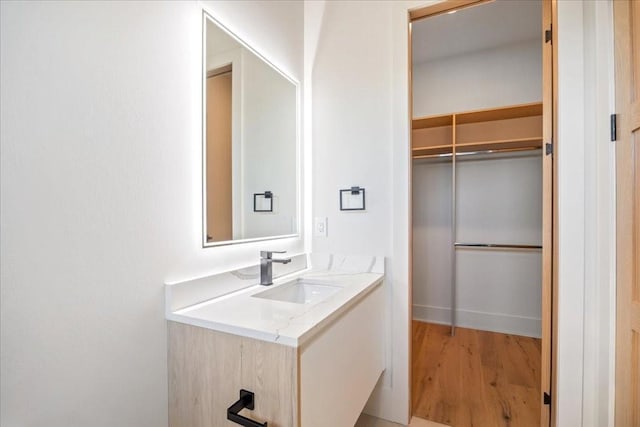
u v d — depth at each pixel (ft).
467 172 9.89
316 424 3.10
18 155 2.27
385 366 5.65
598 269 4.10
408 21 5.56
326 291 5.03
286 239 5.72
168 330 3.40
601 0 3.97
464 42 8.87
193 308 3.55
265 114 5.18
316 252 6.26
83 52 2.66
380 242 5.73
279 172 5.60
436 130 9.97
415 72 10.20
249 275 4.56
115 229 2.91
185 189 3.67
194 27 3.81
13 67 2.24
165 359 3.38
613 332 3.83
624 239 3.60
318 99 6.30
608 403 3.91
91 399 2.71
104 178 2.82
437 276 10.30
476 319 9.78
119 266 2.95
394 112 5.58
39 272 2.39
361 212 5.89
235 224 4.49
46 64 2.42
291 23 5.98
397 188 5.56
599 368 4.12
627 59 3.55
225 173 4.31
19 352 2.28
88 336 2.70
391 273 5.62
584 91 4.33
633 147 3.42
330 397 3.43
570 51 4.41
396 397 5.55
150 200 3.25
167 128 3.45
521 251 9.25
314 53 6.35
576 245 4.38
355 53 5.98
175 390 3.38
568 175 4.42
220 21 4.21
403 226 5.52
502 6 7.20
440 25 7.99
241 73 4.63
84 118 2.67
